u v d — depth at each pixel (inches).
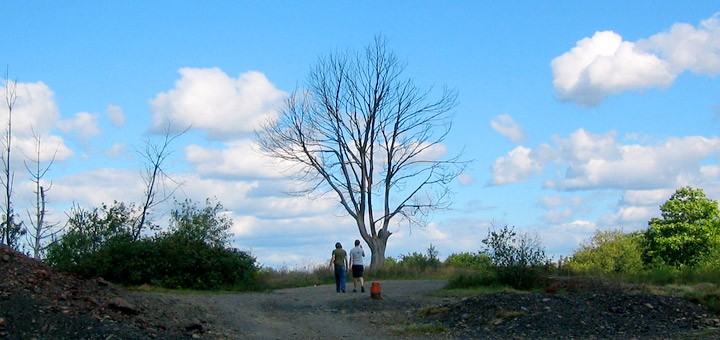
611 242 1537.9
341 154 1884.8
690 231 1742.1
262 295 995.9
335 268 1056.2
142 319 597.3
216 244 1146.7
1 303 534.3
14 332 491.2
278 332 663.1
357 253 1061.1
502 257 1069.1
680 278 1061.1
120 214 1120.8
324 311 821.9
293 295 1008.2
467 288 1057.5
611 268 1477.6
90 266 1012.5
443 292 992.9
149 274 1047.6
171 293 966.4
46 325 510.6
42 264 703.7
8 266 643.5
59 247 1032.2
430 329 676.1
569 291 912.9
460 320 717.9
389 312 804.0
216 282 1085.1
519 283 1045.8
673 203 1785.2
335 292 1055.6
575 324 661.3
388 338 638.5
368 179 1882.4
